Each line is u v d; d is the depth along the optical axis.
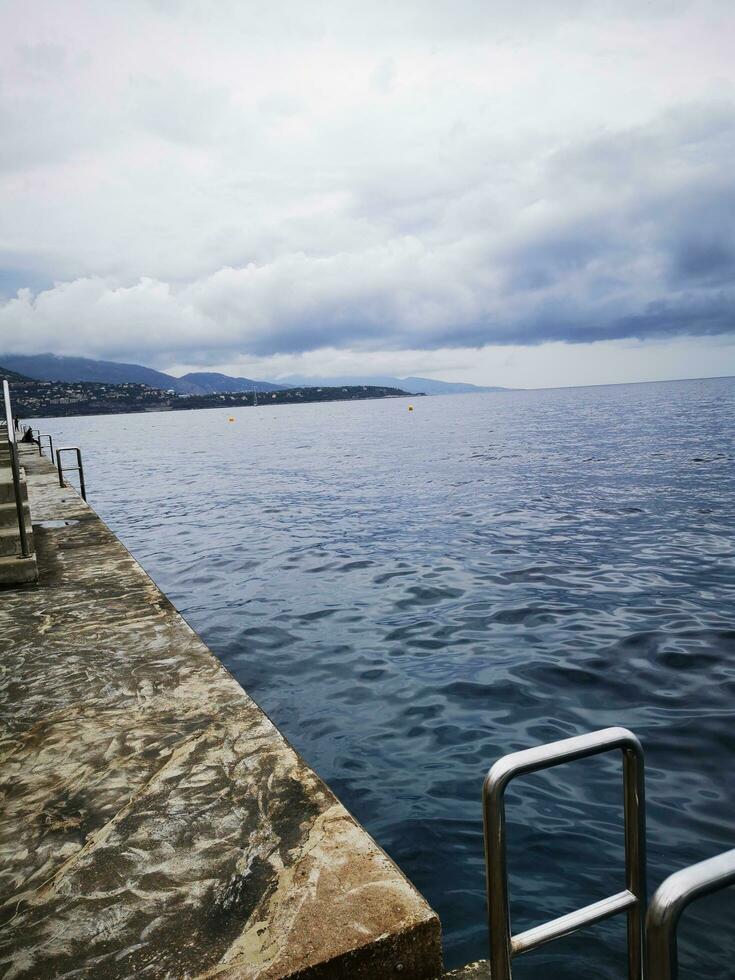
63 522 9.39
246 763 2.71
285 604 8.87
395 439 49.50
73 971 1.68
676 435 37.16
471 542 12.42
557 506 16.19
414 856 3.56
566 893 3.21
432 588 9.27
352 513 16.86
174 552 13.12
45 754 2.85
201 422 130.62
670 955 0.93
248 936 1.77
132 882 2.01
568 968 2.79
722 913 2.97
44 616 4.91
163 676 3.68
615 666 6.12
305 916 1.83
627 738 1.47
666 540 11.87
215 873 2.04
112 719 3.16
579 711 5.23
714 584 8.91
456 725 5.10
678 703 5.28
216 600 9.27
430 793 4.18
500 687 5.77
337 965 1.70
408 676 6.15
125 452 49.09
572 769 4.38
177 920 1.85
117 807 2.43
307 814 2.33
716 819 3.73
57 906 1.93
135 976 1.66
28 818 2.39
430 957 1.81
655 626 7.24
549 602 8.33
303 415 139.25
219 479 27.77
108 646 4.20
